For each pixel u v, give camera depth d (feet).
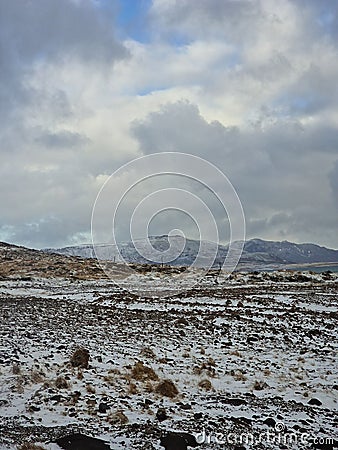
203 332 78.74
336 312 101.91
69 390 44.57
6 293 140.15
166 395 45.03
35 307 103.96
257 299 119.44
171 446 32.30
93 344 65.82
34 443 32.09
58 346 63.16
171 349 65.77
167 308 104.99
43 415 38.11
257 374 55.21
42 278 176.45
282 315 95.30
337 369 58.44
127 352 61.98
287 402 45.11
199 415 39.50
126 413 39.42
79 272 188.55
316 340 75.20
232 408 42.29
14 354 57.00
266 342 72.64
